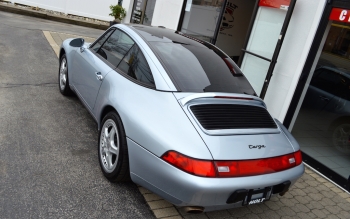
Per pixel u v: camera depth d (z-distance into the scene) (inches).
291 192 158.1
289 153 118.3
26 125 163.3
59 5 566.6
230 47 384.5
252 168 105.3
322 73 201.2
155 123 110.0
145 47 136.8
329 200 157.9
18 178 122.9
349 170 180.9
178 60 134.0
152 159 106.2
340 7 183.8
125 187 132.3
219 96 120.0
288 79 209.3
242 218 128.8
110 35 167.9
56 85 225.9
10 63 249.9
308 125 206.2
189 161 98.7
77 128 172.6
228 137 107.9
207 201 100.7
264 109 133.3
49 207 111.5
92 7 585.3
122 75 138.2
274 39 224.8
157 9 381.4
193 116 110.1
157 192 108.9
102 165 135.4
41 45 323.0
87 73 164.7
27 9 531.2
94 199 121.0
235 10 369.4
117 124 123.5
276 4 224.8
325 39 195.2
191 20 334.6
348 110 190.7
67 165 138.0
